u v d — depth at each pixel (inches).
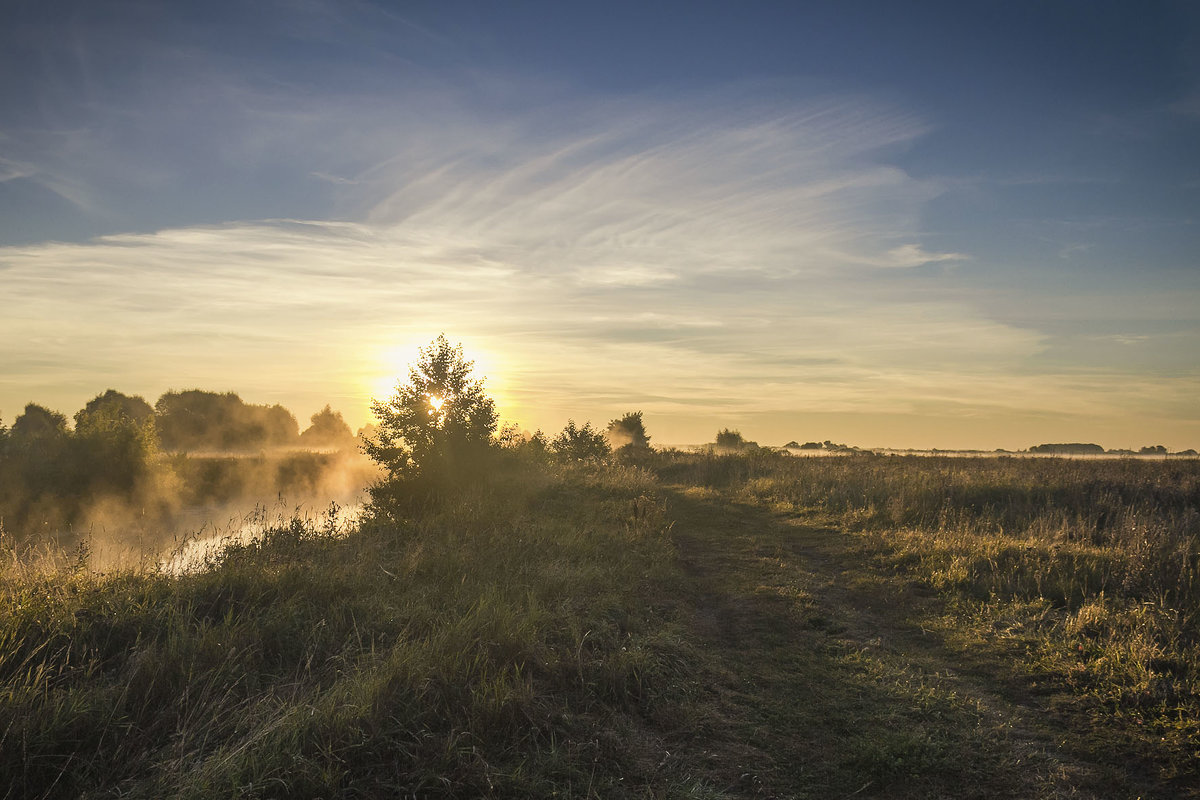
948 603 376.8
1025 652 295.3
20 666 202.8
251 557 346.0
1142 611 323.3
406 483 615.2
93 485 964.6
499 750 188.4
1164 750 204.8
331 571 324.8
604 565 412.2
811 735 223.8
